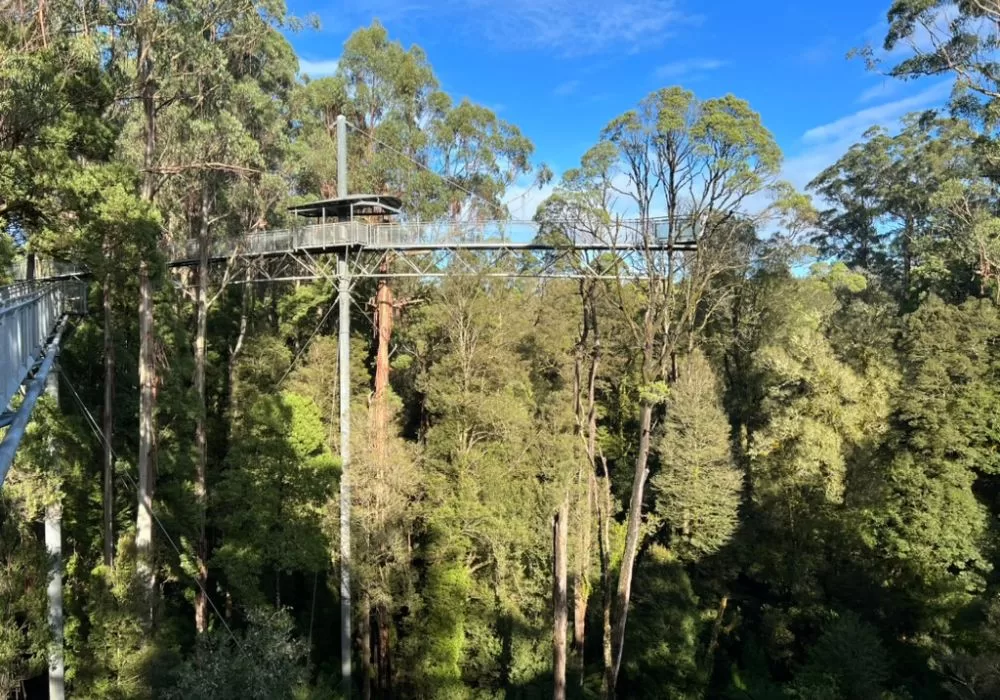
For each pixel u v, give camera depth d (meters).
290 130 27.89
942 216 37.12
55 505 15.41
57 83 12.40
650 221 18.02
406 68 30.97
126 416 22.17
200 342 24.72
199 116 18.94
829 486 23.92
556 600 18.98
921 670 21.55
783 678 24.80
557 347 29.72
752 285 30.20
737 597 28.27
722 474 26.56
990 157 27.55
